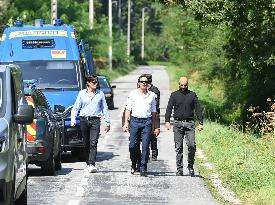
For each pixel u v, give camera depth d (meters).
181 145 41.41
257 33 70.31
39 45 53.03
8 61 52.62
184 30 128.62
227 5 68.69
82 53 54.28
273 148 49.81
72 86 51.56
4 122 25.19
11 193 24.72
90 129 42.38
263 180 37.19
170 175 41.56
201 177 40.78
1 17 117.38
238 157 45.91
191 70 153.38
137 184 37.88
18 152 26.41
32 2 133.62
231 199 33.91
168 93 142.62
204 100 107.94
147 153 40.97
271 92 83.31
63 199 32.94
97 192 35.09
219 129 63.47
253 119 72.75
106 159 49.44
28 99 40.00
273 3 64.94
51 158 40.47
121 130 74.06
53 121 42.47
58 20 55.16
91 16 170.75
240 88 91.81
